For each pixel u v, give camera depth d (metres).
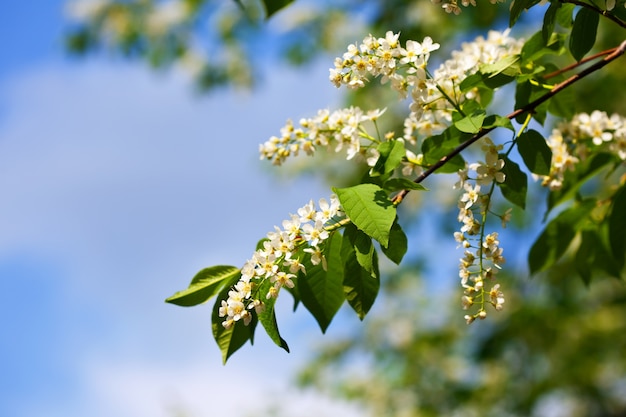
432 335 3.29
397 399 3.29
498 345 3.00
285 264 1.14
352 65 1.16
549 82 1.27
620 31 2.38
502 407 3.22
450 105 1.23
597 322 3.21
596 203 1.35
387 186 1.14
